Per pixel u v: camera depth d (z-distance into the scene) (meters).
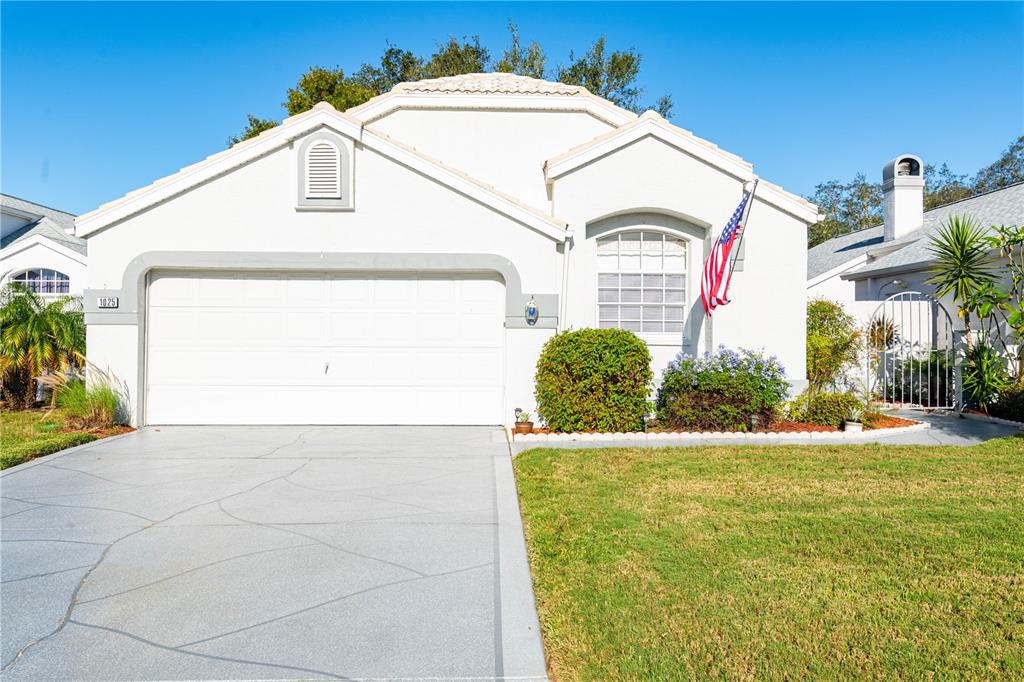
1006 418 11.87
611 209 11.89
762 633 4.16
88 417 10.80
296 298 11.53
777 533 5.93
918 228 21.12
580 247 11.86
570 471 8.25
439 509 6.85
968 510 6.60
